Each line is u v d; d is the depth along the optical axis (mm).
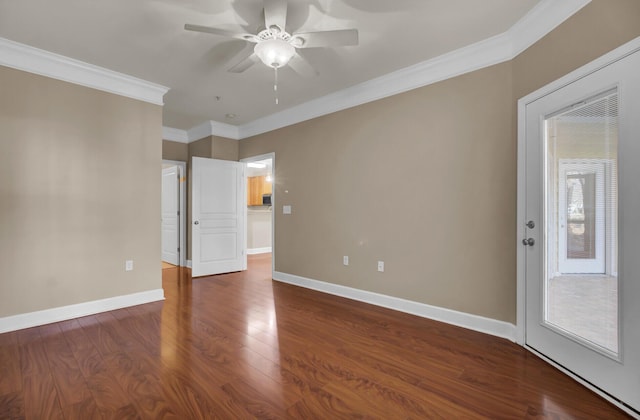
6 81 2691
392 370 2031
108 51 2807
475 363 2123
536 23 2227
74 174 3047
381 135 3352
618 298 1672
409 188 3129
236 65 2463
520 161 2383
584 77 1867
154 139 3596
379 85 3348
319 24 2398
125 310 3236
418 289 3064
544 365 2096
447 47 2715
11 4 2148
